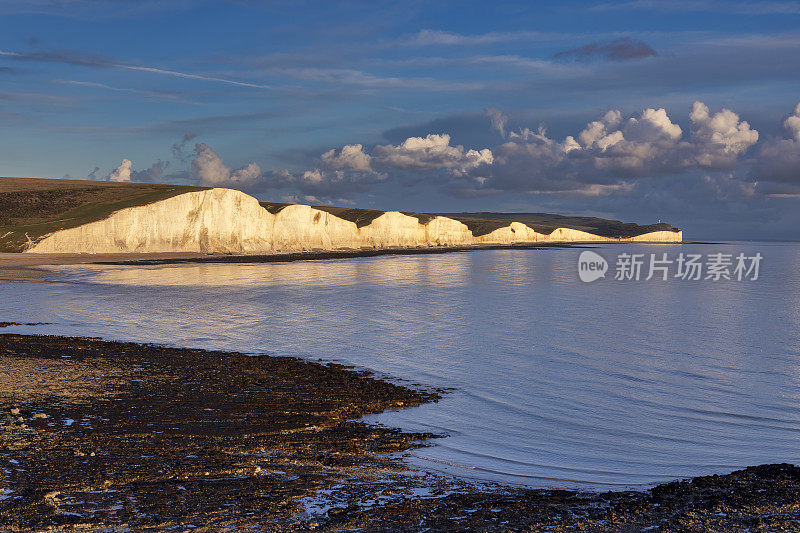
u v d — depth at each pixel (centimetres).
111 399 1764
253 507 998
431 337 3078
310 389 1989
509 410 1797
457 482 1201
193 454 1301
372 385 2064
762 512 1040
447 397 1936
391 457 1357
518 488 1182
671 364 2466
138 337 2928
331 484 1144
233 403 1780
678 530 950
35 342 2652
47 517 924
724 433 1609
